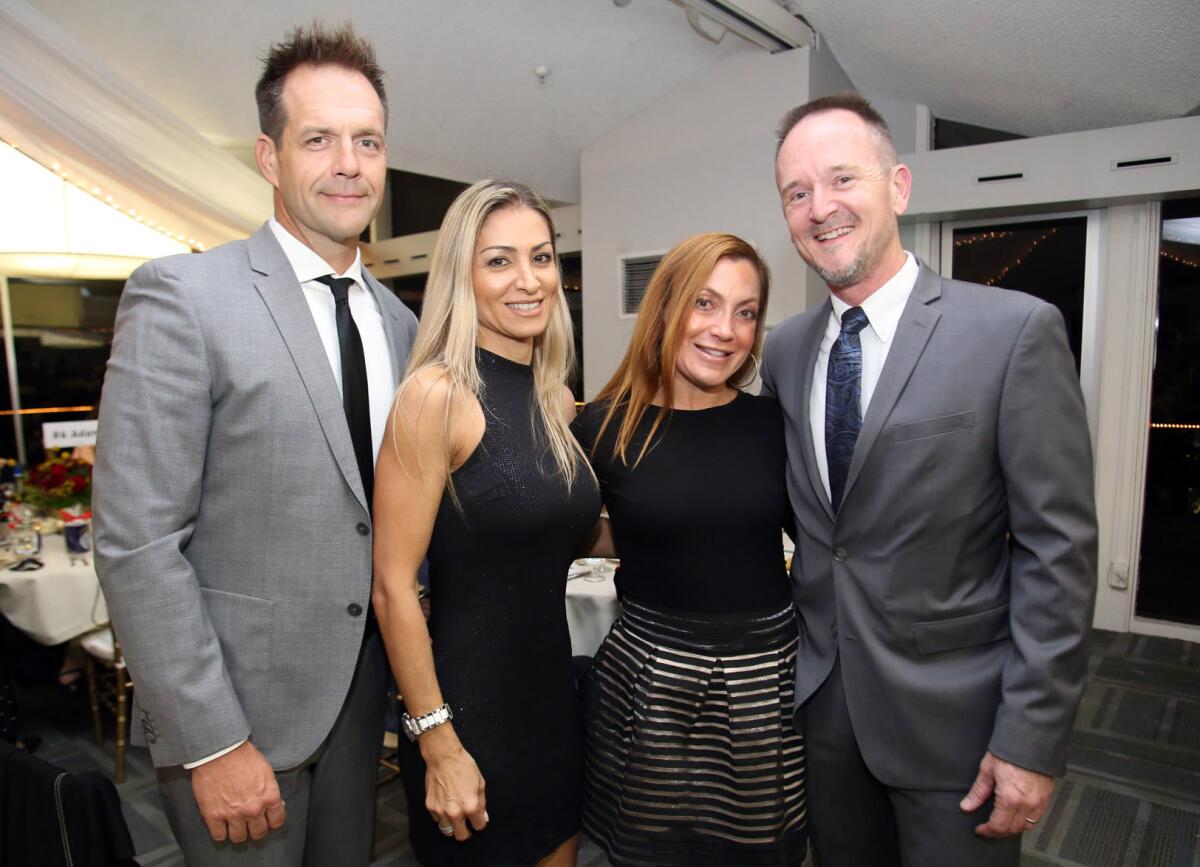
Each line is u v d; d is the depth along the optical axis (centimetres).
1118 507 386
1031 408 114
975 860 122
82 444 365
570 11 306
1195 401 369
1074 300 383
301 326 119
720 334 131
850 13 313
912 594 122
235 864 118
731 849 128
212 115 370
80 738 298
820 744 133
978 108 369
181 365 108
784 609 137
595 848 223
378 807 245
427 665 120
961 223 397
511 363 134
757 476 136
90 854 113
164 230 379
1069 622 112
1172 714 301
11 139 314
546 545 129
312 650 118
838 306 134
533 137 391
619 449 139
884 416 121
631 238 389
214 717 107
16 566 273
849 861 136
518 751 128
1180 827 229
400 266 577
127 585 104
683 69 355
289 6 291
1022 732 113
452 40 315
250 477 114
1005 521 124
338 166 119
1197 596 381
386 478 118
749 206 351
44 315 491
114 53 319
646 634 134
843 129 125
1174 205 360
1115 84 304
